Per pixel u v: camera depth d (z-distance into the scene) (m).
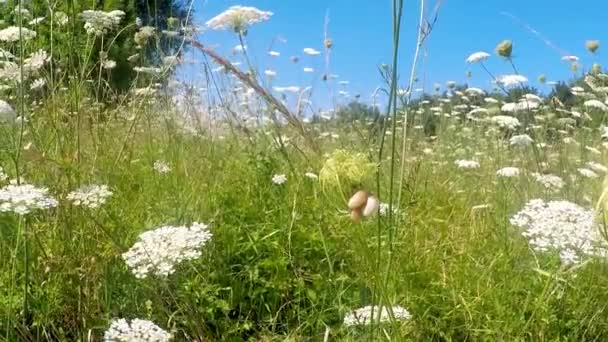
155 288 0.76
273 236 0.95
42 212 0.88
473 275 0.88
